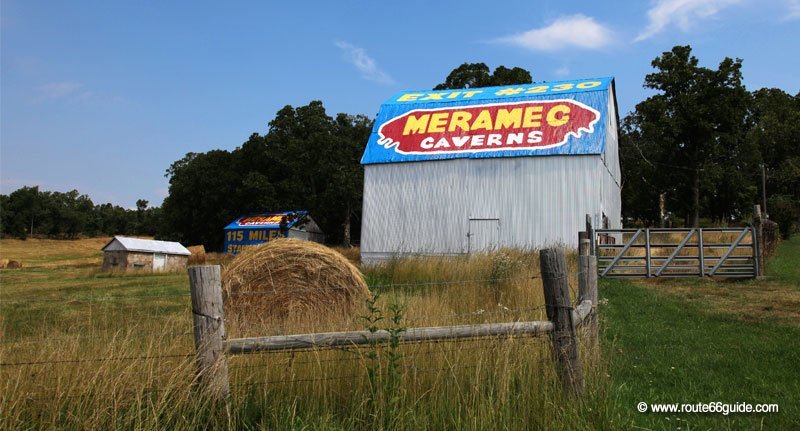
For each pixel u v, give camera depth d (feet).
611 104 98.12
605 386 16.88
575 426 14.24
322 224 198.59
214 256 134.41
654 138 162.81
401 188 88.89
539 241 81.46
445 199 86.53
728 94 150.51
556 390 15.62
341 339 15.03
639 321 33.14
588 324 19.11
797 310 34.99
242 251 38.50
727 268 52.80
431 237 86.12
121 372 14.28
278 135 189.88
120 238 121.29
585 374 16.78
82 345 16.30
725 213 183.32
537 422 14.55
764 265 56.03
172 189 217.36
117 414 13.84
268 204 186.50
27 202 384.47
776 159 200.03
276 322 34.63
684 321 32.96
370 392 14.99
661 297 42.42
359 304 33.27
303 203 185.88
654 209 183.73
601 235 78.89
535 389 15.24
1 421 13.25
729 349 25.53
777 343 26.40
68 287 63.41
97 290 57.93
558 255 16.35
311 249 37.19
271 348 14.66
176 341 16.19
